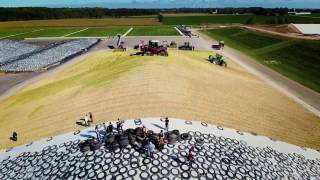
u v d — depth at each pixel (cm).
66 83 6266
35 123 4441
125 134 3120
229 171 2856
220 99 5084
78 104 4884
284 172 3173
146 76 5659
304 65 8325
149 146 2814
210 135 3541
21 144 3856
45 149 3434
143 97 4772
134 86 5219
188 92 5109
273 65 8450
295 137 4231
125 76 5769
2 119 4766
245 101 5219
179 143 3106
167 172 2653
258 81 6681
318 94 6050
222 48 10719
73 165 2892
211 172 2759
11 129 4341
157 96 4788
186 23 19575
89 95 5191
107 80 5800
